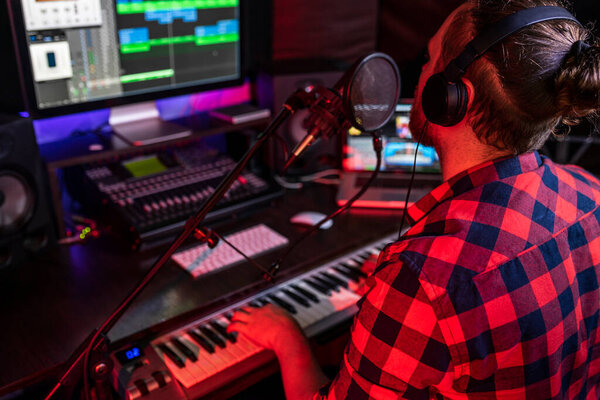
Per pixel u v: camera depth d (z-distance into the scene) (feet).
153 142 4.88
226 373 3.46
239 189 5.04
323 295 4.22
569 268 2.05
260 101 5.92
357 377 2.15
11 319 3.67
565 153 6.40
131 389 3.22
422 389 2.03
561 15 1.96
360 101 2.71
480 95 1.98
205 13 5.23
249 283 4.11
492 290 1.88
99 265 4.31
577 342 2.14
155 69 5.08
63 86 4.55
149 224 4.43
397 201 5.32
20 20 4.10
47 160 4.42
